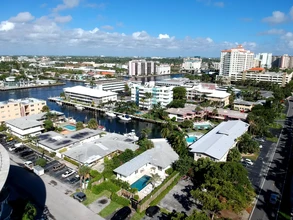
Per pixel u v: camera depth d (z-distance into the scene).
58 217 60.41
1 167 45.09
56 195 70.12
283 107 188.88
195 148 95.25
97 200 68.19
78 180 78.88
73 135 114.38
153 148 99.06
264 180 80.75
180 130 135.88
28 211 57.22
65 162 92.25
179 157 91.31
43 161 87.75
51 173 83.31
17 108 147.75
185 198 70.25
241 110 188.12
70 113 183.38
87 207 64.88
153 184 76.69
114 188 72.44
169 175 80.56
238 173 67.62
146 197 65.62
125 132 139.62
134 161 86.62
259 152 104.94
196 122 151.12
